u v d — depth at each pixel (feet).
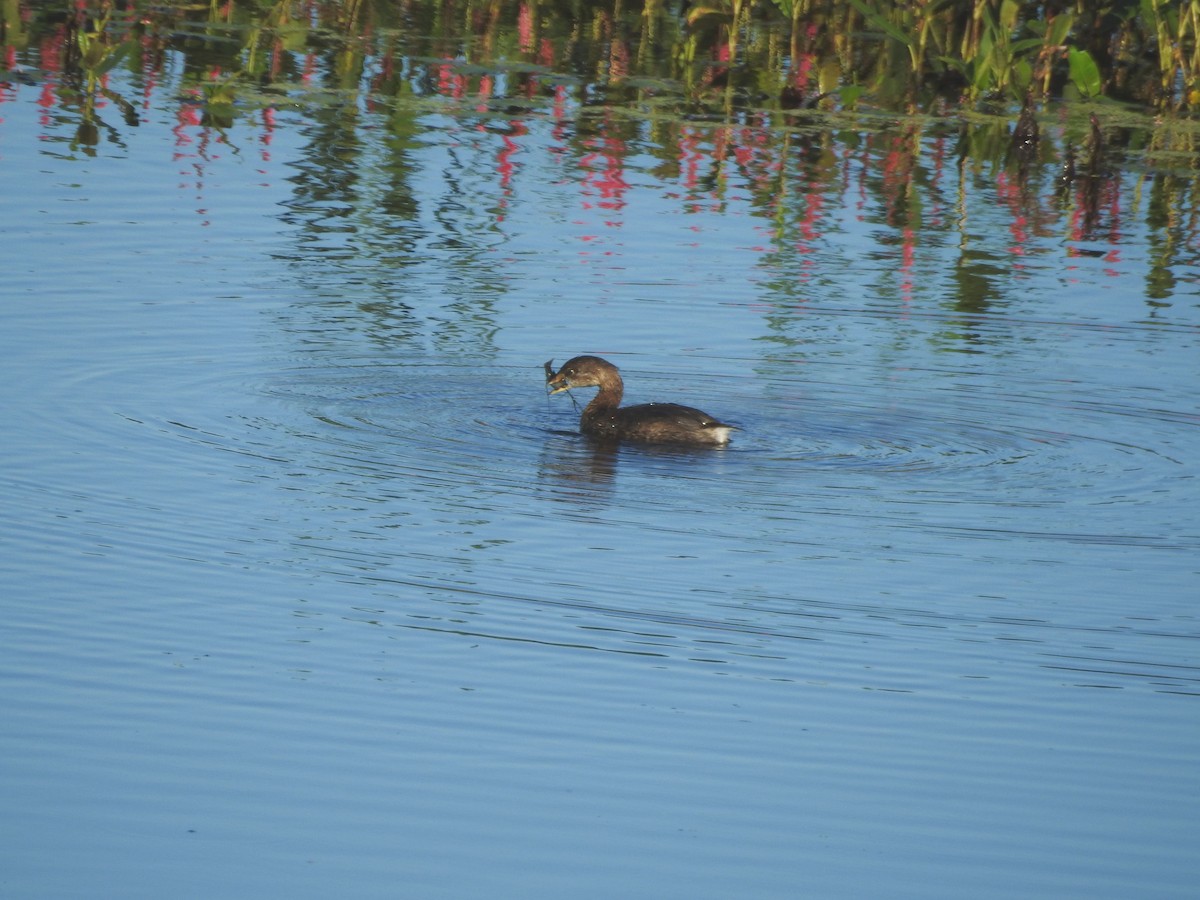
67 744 31.73
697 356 58.49
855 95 98.99
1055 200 83.87
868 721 33.96
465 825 29.66
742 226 75.00
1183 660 36.91
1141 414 54.13
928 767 32.30
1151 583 40.88
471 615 38.06
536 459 49.06
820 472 48.47
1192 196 85.97
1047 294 67.36
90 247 65.82
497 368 56.59
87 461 46.26
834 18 117.19
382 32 112.78
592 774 31.53
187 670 34.94
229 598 38.40
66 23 108.78
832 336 61.16
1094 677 36.01
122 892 27.14
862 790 31.40
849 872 28.66
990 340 61.31
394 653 36.09
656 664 36.01
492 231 72.08
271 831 29.19
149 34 107.86
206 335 57.36
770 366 57.67
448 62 103.40
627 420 50.85
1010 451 50.78
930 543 43.09
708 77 106.32
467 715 33.55
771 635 37.55
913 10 104.78
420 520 43.68
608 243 71.15
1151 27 105.91
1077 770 32.35
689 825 29.96
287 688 34.35
